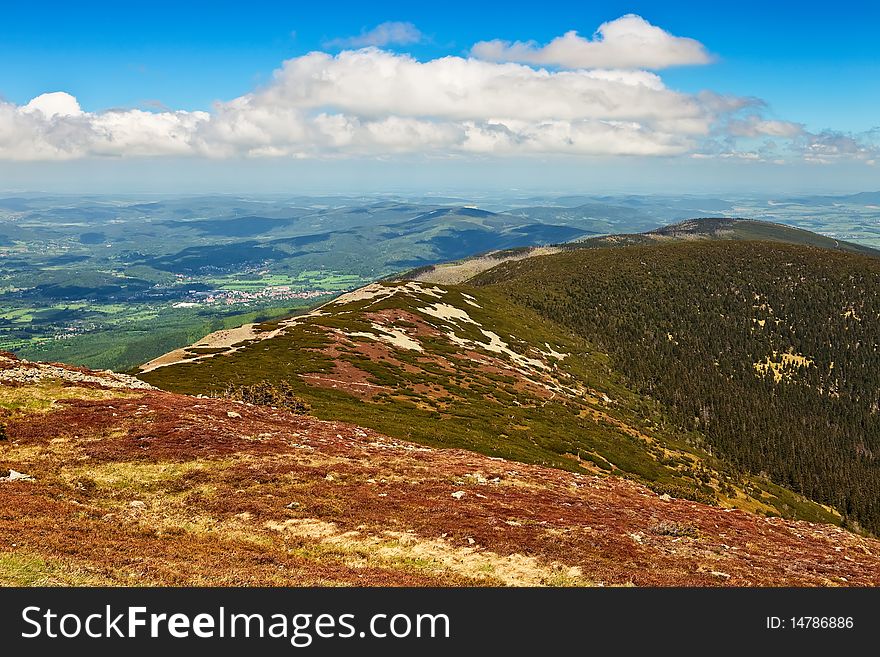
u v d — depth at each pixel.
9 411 42.25
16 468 32.16
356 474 37.09
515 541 27.33
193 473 33.88
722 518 43.28
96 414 43.75
